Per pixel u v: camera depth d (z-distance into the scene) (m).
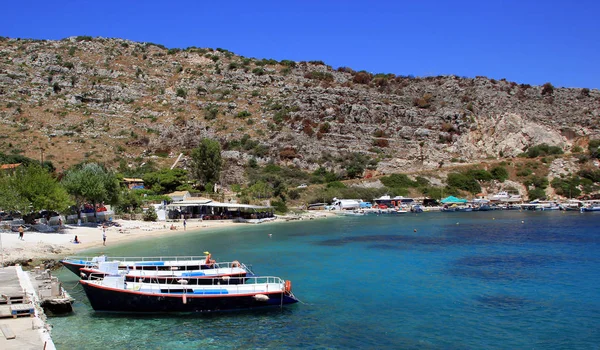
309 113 195.62
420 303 38.66
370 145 185.12
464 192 163.38
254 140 174.62
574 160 173.62
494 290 42.38
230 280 42.22
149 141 171.88
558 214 128.50
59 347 29.34
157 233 86.06
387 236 81.88
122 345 29.77
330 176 160.50
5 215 81.44
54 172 130.00
